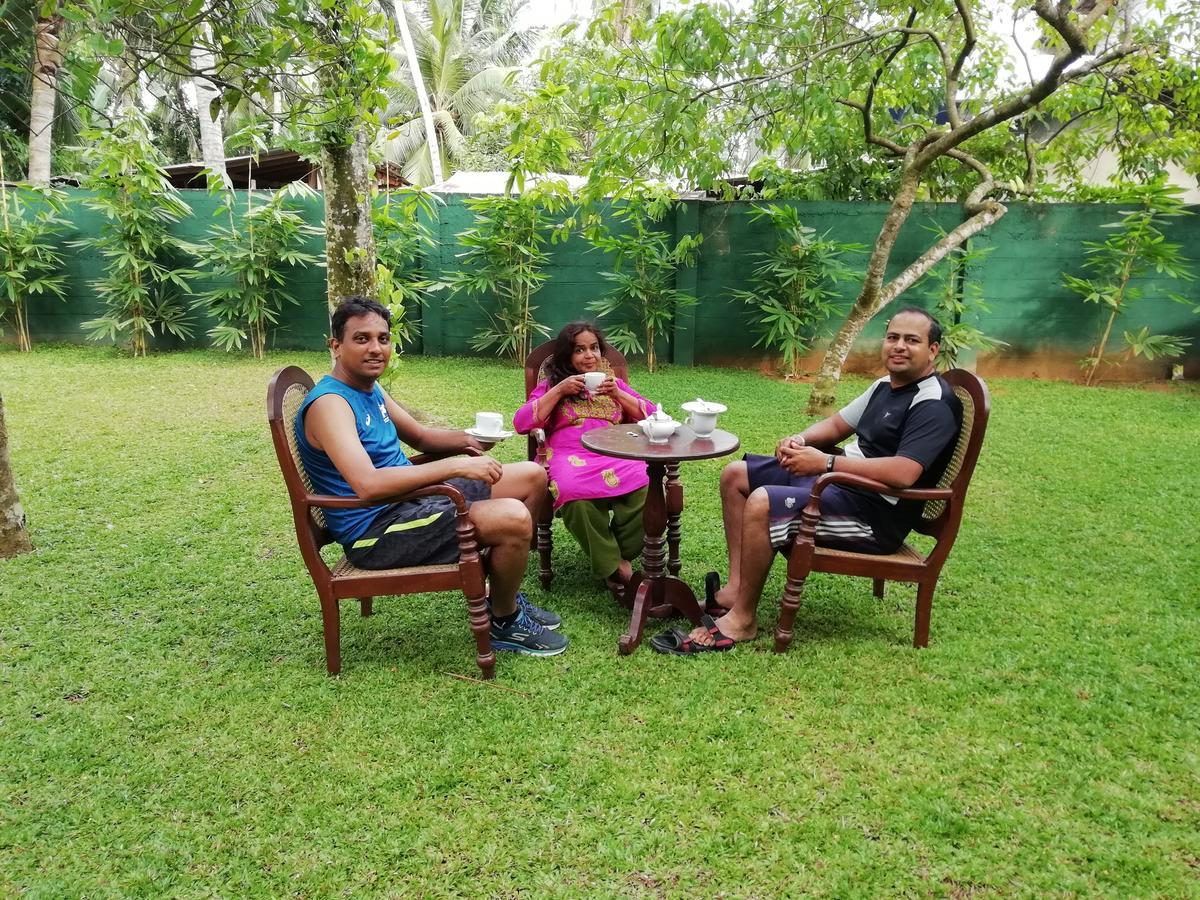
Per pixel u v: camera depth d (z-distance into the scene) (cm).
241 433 557
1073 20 518
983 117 518
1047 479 490
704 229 854
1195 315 836
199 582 332
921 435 262
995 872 178
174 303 909
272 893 173
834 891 173
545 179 679
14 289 841
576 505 317
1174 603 318
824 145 787
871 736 228
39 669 262
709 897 172
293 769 213
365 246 520
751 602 282
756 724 234
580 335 351
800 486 290
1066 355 855
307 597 322
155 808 198
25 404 628
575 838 189
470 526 253
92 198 844
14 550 352
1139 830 190
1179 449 559
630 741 226
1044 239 828
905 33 549
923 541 396
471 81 2028
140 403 643
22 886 173
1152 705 243
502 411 630
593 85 523
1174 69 628
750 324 873
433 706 244
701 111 508
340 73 355
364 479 242
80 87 270
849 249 793
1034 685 255
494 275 843
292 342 929
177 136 1920
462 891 174
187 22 268
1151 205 770
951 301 811
